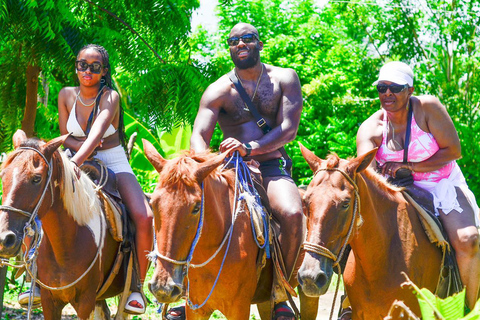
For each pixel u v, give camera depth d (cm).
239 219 456
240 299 456
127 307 518
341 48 1816
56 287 478
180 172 382
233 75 524
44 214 440
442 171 480
